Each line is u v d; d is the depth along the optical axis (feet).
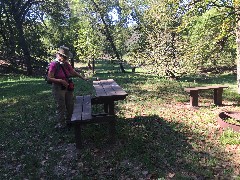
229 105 36.01
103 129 25.52
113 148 21.74
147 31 73.67
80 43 124.88
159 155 20.07
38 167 19.81
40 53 125.39
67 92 26.50
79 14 126.52
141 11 102.99
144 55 72.08
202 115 30.35
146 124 26.96
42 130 26.73
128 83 60.23
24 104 39.19
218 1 35.47
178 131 24.94
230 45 82.43
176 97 41.14
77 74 26.73
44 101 40.16
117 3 123.95
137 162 19.33
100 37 130.00
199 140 22.79
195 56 61.62
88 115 22.07
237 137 22.97
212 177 17.06
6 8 118.83
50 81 25.11
